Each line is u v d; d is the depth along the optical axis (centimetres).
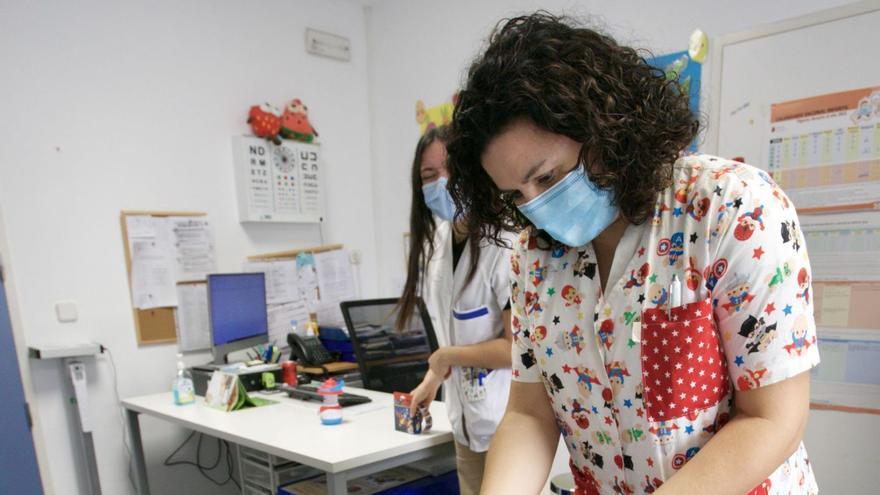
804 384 60
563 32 63
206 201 279
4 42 223
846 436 182
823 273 185
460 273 147
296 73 317
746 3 195
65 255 236
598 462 80
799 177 188
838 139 179
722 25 202
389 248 353
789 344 59
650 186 64
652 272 67
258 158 292
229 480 277
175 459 262
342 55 337
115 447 246
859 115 175
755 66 194
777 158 192
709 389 65
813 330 61
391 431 161
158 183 263
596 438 79
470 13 293
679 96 66
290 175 306
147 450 254
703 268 63
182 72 272
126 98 254
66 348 224
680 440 68
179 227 267
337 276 328
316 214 320
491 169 69
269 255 300
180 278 266
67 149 238
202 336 270
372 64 352
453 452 161
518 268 88
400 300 165
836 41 178
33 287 227
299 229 319
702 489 58
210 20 281
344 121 342
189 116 274
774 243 59
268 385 224
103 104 247
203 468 269
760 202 60
